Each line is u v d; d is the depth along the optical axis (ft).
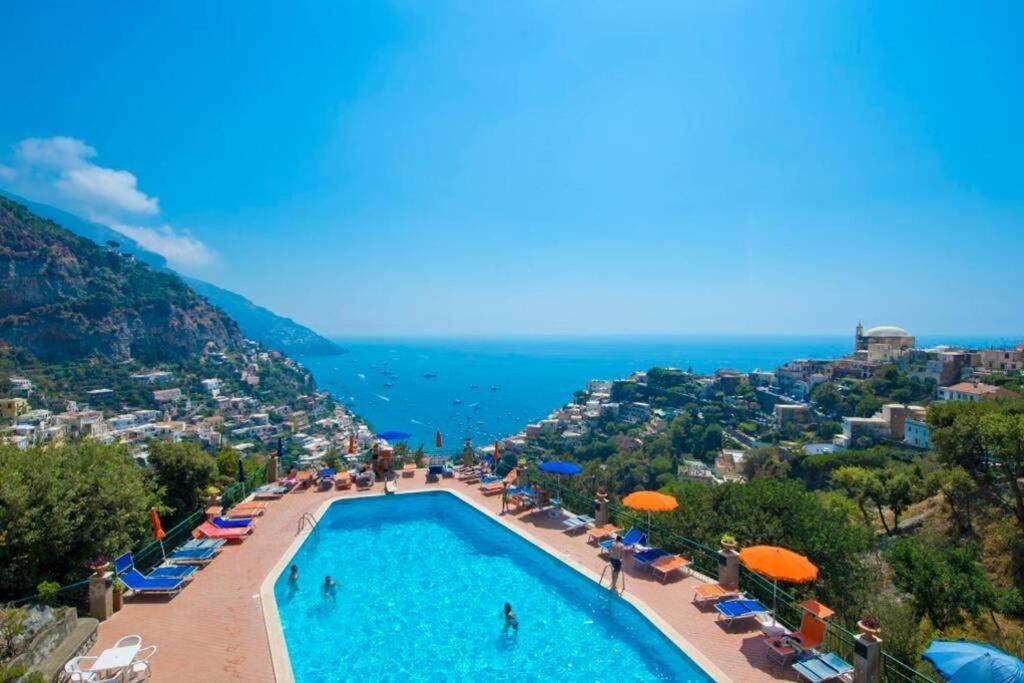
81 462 44.88
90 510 42.22
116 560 41.42
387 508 66.13
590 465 248.73
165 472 65.26
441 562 51.11
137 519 46.85
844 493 135.54
